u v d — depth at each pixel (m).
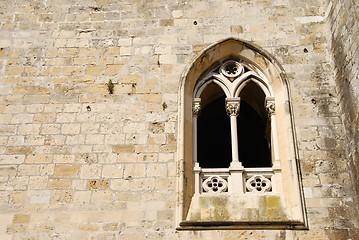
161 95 11.00
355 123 9.62
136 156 10.23
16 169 10.20
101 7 12.36
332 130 10.36
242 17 12.05
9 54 11.76
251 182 10.27
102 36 11.92
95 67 11.47
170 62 11.46
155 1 12.38
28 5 12.50
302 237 9.19
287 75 11.12
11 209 9.75
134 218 9.55
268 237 9.21
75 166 10.17
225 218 9.63
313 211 9.45
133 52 11.64
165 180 9.94
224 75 11.60
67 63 11.57
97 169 10.12
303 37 11.66
